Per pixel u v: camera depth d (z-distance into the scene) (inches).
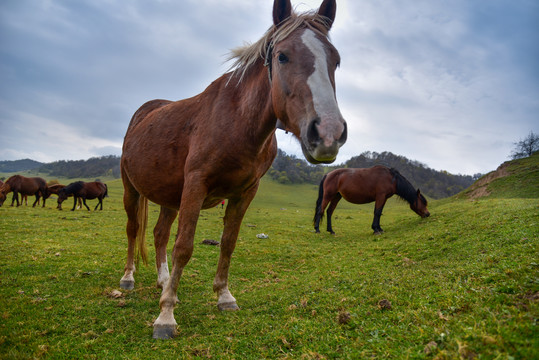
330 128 78.1
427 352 62.8
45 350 98.5
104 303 145.3
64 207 822.5
